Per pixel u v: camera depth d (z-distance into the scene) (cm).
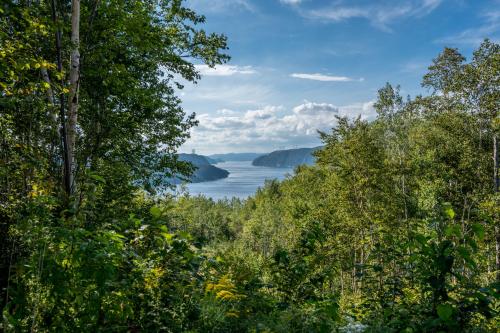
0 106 645
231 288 464
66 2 1040
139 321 370
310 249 526
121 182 1001
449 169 2891
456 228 328
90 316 301
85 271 288
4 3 641
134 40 1006
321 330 412
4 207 450
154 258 414
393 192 2592
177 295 399
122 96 1134
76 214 372
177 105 1385
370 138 2530
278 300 520
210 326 403
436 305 342
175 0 1259
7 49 604
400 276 493
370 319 456
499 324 350
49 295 289
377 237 2003
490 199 2134
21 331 279
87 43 965
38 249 296
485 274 1237
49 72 929
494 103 2281
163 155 1317
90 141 1023
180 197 1340
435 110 3059
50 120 793
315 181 4703
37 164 622
